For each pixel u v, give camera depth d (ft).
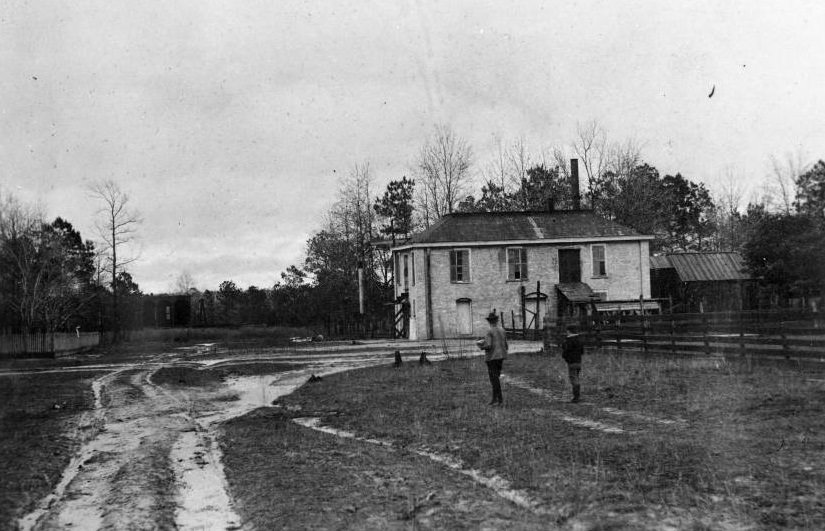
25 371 107.14
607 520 26.21
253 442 46.14
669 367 70.49
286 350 138.51
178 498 32.71
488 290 162.81
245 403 67.92
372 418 53.52
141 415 60.44
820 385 52.08
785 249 147.84
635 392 56.49
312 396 69.15
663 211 248.32
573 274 165.17
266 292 292.20
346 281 217.97
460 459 37.83
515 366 84.17
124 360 130.62
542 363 86.02
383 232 235.20
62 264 169.99
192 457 42.19
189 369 104.06
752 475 30.30
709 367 68.08
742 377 59.77
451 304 161.79
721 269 176.14
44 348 144.05
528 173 231.09
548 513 27.66
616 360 81.05
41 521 29.78
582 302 155.53
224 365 108.47
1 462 41.01
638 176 223.10
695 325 81.41
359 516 28.35
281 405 65.41
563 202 220.02
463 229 165.07
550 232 165.68
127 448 45.55
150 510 30.66
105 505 31.83
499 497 30.30
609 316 98.73
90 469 39.50
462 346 133.69
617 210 216.13
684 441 37.73
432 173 216.74
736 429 39.81
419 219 227.20
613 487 30.12
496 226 166.61
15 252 152.76
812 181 152.97
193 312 305.73
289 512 29.32
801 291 147.13
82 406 66.08
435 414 53.06
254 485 34.35
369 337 187.42
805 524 24.49
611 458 35.19
